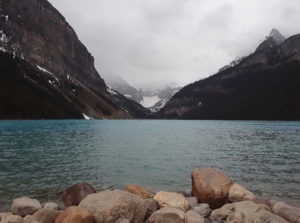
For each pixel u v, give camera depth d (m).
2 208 12.20
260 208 10.07
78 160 25.34
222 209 10.92
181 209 11.27
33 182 16.95
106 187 16.38
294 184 17.69
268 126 111.75
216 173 13.73
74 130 70.94
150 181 18.16
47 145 36.25
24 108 147.88
